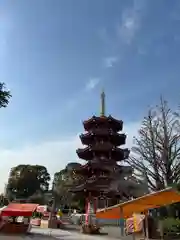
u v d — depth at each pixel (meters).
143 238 27.17
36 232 37.47
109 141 63.59
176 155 41.16
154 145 42.50
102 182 56.28
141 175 42.44
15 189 107.75
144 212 27.47
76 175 70.06
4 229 34.94
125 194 49.50
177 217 37.12
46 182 112.75
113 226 41.84
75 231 42.03
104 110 70.56
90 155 63.69
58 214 61.84
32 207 36.47
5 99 19.94
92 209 55.19
